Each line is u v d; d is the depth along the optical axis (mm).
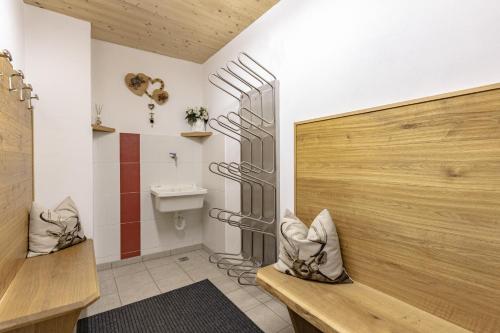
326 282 1501
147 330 1767
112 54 2859
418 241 1248
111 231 2838
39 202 2189
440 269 1174
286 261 1621
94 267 1688
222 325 1812
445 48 1160
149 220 3057
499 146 1001
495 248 1018
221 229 2941
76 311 1313
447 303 1151
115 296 2203
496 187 1011
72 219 2113
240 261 2607
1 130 1351
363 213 1485
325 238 1535
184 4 2162
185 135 3238
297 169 1913
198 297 2176
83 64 2373
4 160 1387
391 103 1356
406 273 1294
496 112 1008
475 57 1074
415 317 1188
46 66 2217
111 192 2836
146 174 3037
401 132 1307
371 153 1441
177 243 3246
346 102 1596
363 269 1485
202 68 3432
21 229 1714
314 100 1813
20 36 1997
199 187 3367
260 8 2221
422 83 1239
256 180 2258
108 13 2287
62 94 2283
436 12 1188
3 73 1385
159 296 2197
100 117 2781
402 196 1306
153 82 3109
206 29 2561
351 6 1560
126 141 2918
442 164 1161
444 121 1151
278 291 1438
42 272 1600
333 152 1654
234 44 2717
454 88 1134
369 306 1275
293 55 1982
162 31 2604
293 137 1988
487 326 1038
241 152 2562
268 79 2227
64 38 2293
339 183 1617
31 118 2082
